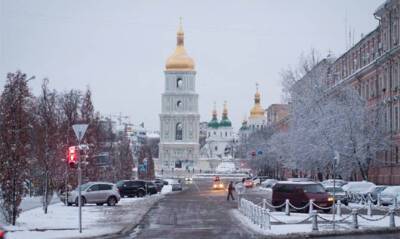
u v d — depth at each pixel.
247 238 27.98
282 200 45.09
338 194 51.81
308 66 77.25
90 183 54.22
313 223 31.09
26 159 32.25
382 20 71.56
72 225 33.50
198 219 39.41
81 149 33.75
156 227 33.91
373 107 71.25
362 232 30.28
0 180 31.70
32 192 60.66
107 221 36.69
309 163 69.75
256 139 136.12
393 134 67.50
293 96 74.50
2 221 33.22
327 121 67.44
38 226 32.38
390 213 32.88
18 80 33.41
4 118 31.95
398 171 65.50
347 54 86.06
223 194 82.88
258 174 147.25
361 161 67.25
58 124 62.56
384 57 69.12
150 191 80.75
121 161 96.00
